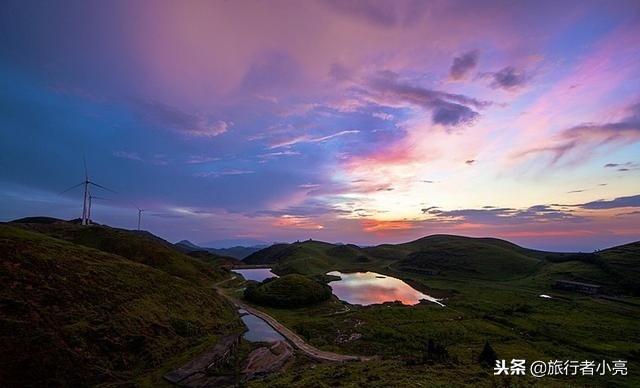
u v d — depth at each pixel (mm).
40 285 59031
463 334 84125
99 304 62344
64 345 49469
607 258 177250
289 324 93750
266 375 54750
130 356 54719
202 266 163000
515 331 90562
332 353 69312
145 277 85000
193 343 66312
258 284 142625
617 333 88062
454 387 37500
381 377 42781
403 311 104625
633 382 56688
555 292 151000
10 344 45594
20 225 146000
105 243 138125
